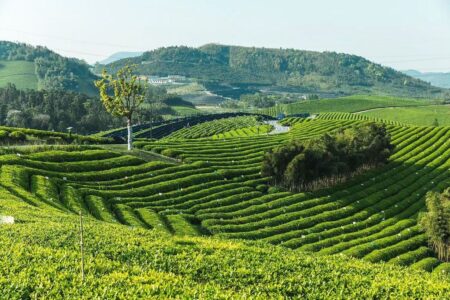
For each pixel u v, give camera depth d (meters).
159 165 99.62
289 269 39.94
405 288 37.78
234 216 83.81
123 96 105.12
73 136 114.50
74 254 37.62
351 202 100.50
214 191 93.19
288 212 89.88
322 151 107.81
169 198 86.38
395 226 89.31
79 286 31.39
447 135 166.25
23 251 37.06
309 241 77.94
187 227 73.06
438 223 80.50
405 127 182.38
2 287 30.38
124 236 44.97
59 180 81.56
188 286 33.09
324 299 34.19
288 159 104.50
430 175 125.81
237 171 105.62
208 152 120.50
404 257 75.69
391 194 109.38
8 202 59.44
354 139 122.50
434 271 72.44
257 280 36.78
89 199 76.75
